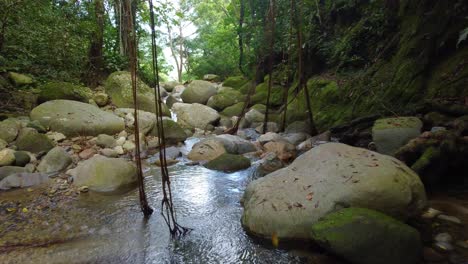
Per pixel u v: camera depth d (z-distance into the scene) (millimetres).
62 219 3070
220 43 17219
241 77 13594
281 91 9164
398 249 2080
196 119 8086
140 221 3041
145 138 6086
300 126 6781
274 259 2373
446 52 5004
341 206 2461
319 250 2395
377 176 2582
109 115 6234
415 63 5281
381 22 6820
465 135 3568
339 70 7746
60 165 4391
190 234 2789
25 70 7105
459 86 4465
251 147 5699
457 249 2311
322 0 8742
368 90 6023
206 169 4691
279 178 3068
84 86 8484
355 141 5230
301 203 2600
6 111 5875
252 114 8172
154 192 3789
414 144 3494
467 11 4730
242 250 2516
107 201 3500
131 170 4113
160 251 2541
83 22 8227
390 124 4285
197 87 11594
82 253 2500
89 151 5023
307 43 8141
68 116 5750
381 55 6344
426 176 3291
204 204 3443
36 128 5266
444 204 3016
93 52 9281
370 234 2104
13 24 6246
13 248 2551
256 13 10578
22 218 3080
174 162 5070
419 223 2680
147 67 11383
